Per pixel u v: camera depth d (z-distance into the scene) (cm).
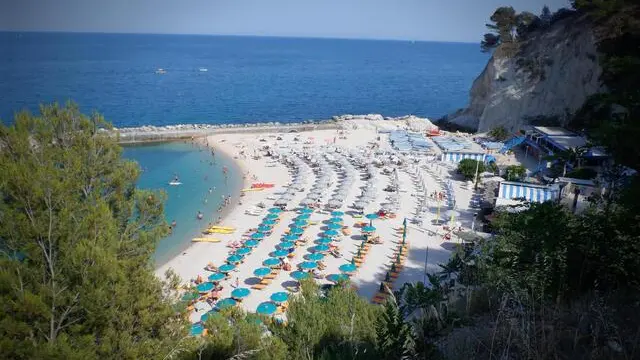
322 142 7312
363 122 8806
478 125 8469
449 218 4069
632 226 981
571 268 1002
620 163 924
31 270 1162
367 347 1020
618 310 891
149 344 1192
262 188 5197
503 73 7975
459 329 1062
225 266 3077
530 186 3934
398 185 4888
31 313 1059
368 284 2948
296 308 1309
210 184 5406
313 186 5019
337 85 16938
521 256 1066
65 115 1644
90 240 1238
